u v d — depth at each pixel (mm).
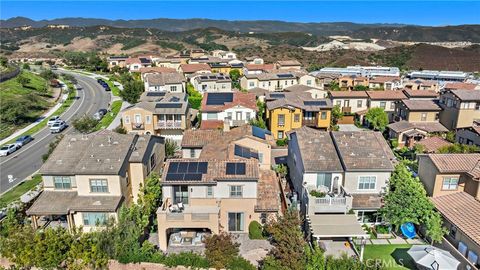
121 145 37000
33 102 83312
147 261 28516
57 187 35312
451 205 33656
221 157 37969
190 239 32656
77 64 164750
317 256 27141
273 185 36688
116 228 29516
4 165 52094
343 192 34812
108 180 33969
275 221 31000
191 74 110375
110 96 99625
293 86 89125
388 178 35250
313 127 64562
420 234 34531
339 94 77750
